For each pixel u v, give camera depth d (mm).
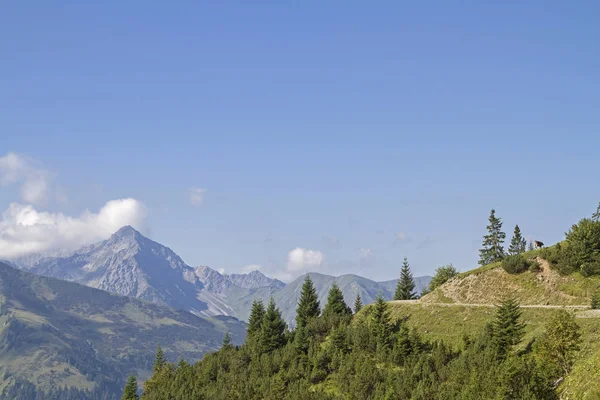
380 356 119625
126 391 171125
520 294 134125
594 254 130750
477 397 83688
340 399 107062
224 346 167000
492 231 177500
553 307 117438
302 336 140750
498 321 105562
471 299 141375
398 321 139125
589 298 121812
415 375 105188
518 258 142125
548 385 82188
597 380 74875
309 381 121750
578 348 86812
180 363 170375
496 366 90938
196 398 132625
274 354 140375
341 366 120438
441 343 112938
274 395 117625
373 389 107375
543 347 88750
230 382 135000
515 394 80375
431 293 152250
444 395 92562
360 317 150125
